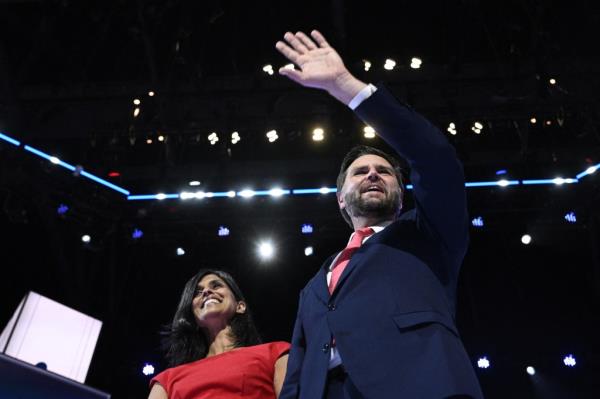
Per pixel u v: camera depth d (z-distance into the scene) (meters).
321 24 7.48
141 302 9.01
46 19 7.16
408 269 1.66
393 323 1.54
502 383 8.70
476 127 7.62
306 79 1.68
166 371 2.80
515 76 7.51
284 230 8.70
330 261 1.94
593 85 7.38
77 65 7.82
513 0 7.09
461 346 1.55
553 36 7.47
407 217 1.82
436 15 7.35
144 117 7.81
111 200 8.38
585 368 8.60
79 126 8.00
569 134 8.16
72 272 8.37
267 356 2.80
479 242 9.27
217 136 7.90
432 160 1.64
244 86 8.04
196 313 2.97
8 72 7.74
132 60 7.87
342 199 2.14
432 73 7.81
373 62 7.91
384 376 1.46
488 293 9.06
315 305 1.73
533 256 9.12
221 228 8.66
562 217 8.42
